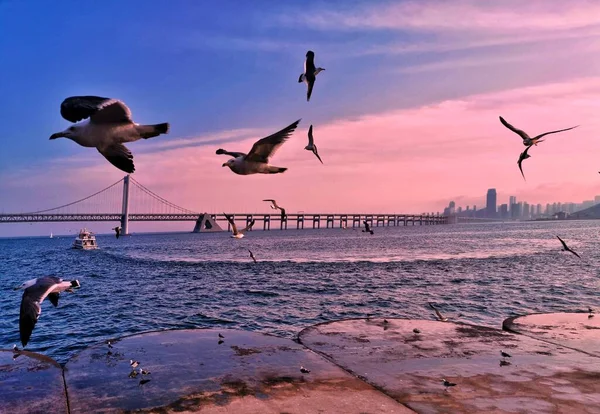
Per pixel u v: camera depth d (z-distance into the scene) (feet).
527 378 18.79
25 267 203.62
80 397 16.99
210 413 15.51
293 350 22.66
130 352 22.39
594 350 23.17
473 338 25.09
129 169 15.16
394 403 16.29
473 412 15.61
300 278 128.67
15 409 16.05
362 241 378.94
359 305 83.66
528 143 24.04
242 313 79.46
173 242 504.84
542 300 84.74
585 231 483.10
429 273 133.59
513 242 298.15
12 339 65.31
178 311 83.66
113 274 157.89
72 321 76.69
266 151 17.34
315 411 15.62
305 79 21.36
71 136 14.43
